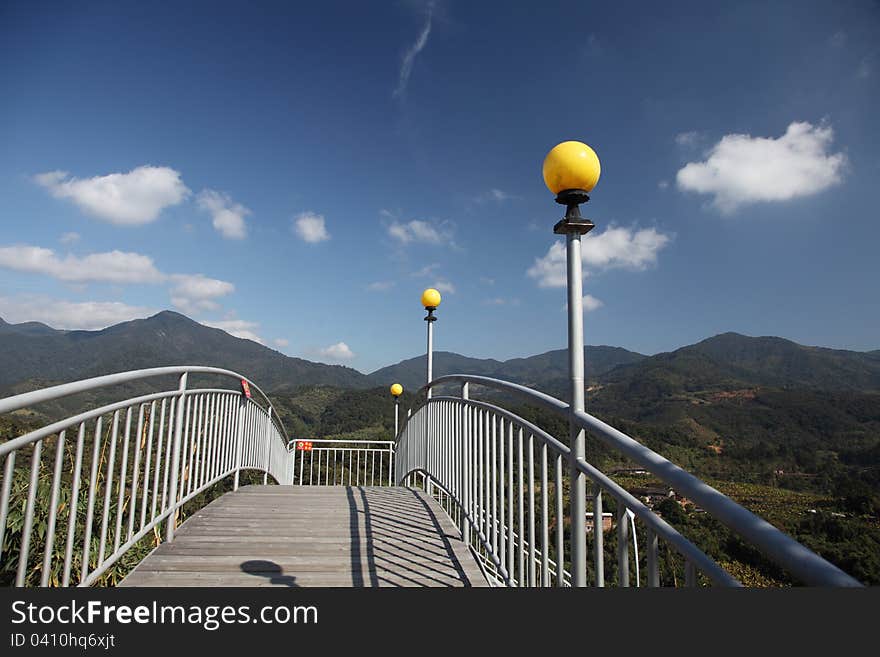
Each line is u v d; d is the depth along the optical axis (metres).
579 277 1.95
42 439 1.99
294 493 5.45
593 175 1.93
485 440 3.08
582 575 1.81
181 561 3.13
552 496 2.30
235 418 5.28
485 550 3.06
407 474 6.57
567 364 1.93
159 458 3.25
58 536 3.64
